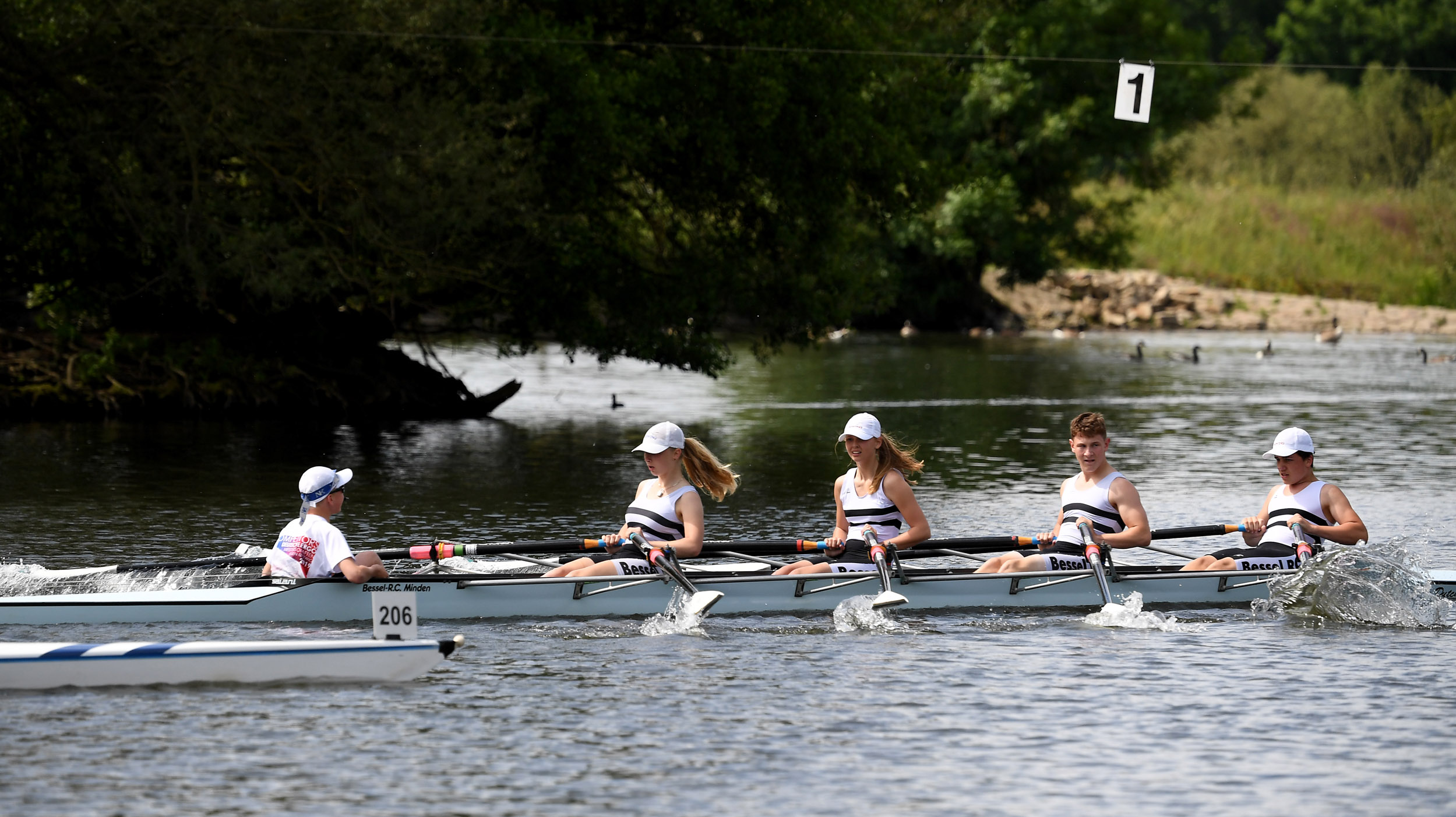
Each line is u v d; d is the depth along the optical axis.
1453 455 83.31
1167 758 28.59
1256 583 43.69
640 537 41.12
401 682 34.03
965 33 195.00
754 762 28.23
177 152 96.62
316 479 40.84
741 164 110.31
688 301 109.88
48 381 103.00
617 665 35.94
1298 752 28.91
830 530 57.78
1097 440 43.41
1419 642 38.56
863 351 190.38
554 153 103.38
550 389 134.50
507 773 27.59
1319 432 96.38
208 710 31.67
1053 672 35.19
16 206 101.69
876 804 25.97
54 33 96.12
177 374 105.38
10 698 32.47
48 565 49.19
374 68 94.81
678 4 106.44
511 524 58.88
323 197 99.56
